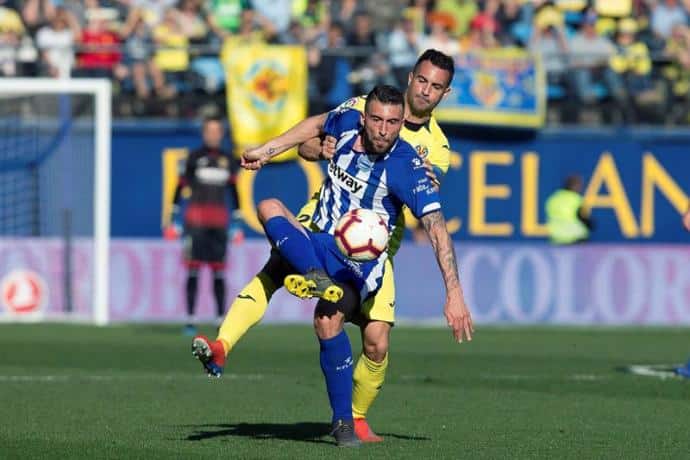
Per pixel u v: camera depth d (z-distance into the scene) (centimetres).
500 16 7675
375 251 2439
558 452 2559
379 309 2611
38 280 6656
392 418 3117
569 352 5266
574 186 6900
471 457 2464
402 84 6919
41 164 6706
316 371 4359
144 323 6612
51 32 7350
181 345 5338
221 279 6069
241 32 7356
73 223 6712
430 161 2703
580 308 6825
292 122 6812
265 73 6788
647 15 7856
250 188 6812
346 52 6888
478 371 4425
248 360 4759
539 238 6981
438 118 6856
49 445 2567
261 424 2967
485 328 6569
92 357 4781
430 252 6769
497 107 6900
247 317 2489
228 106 6794
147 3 7606
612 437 2803
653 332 6438
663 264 6850
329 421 3034
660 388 3900
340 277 2525
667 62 7169
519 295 6812
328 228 2548
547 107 7081
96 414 3116
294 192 6838
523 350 5341
